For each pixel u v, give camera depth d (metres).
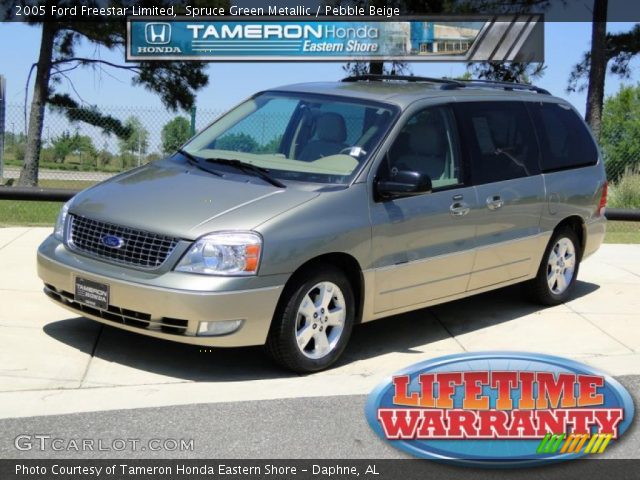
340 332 6.42
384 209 6.56
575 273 8.64
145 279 5.86
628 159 16.44
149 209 6.14
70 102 23.03
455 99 7.39
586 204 8.52
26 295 7.72
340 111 6.97
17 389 5.76
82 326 7.02
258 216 5.98
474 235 7.30
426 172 6.93
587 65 22.58
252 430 5.36
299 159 6.79
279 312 6.04
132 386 5.95
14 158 14.62
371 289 6.56
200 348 6.75
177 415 5.52
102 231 6.17
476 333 7.54
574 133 8.61
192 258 5.82
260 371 6.36
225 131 7.31
